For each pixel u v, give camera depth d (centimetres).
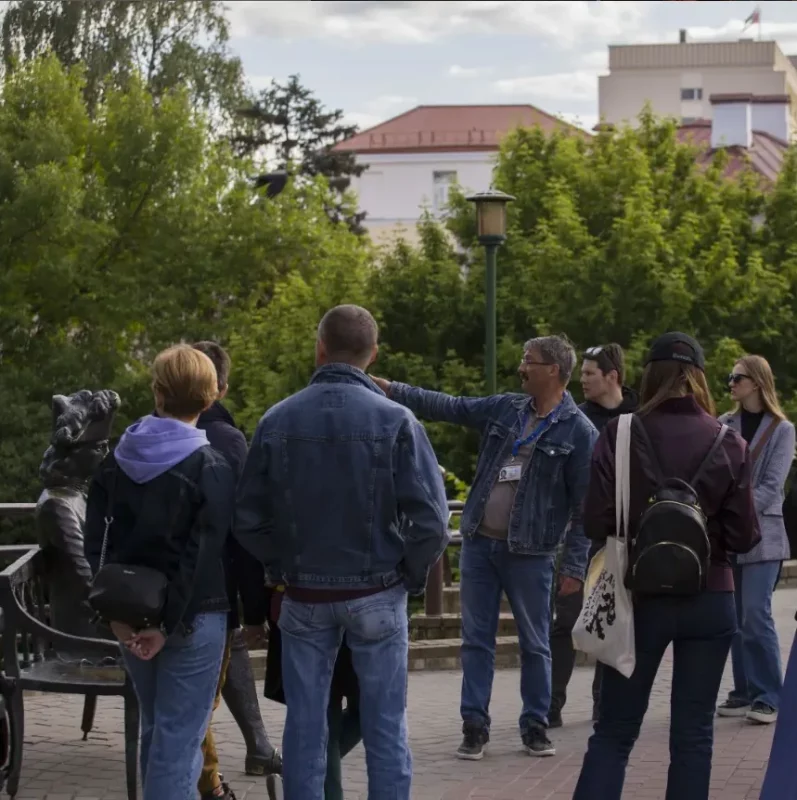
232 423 650
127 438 541
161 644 529
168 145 3459
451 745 838
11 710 681
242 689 737
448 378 2662
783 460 877
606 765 564
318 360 575
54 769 755
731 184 3053
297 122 6775
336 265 3094
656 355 581
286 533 554
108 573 524
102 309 3356
